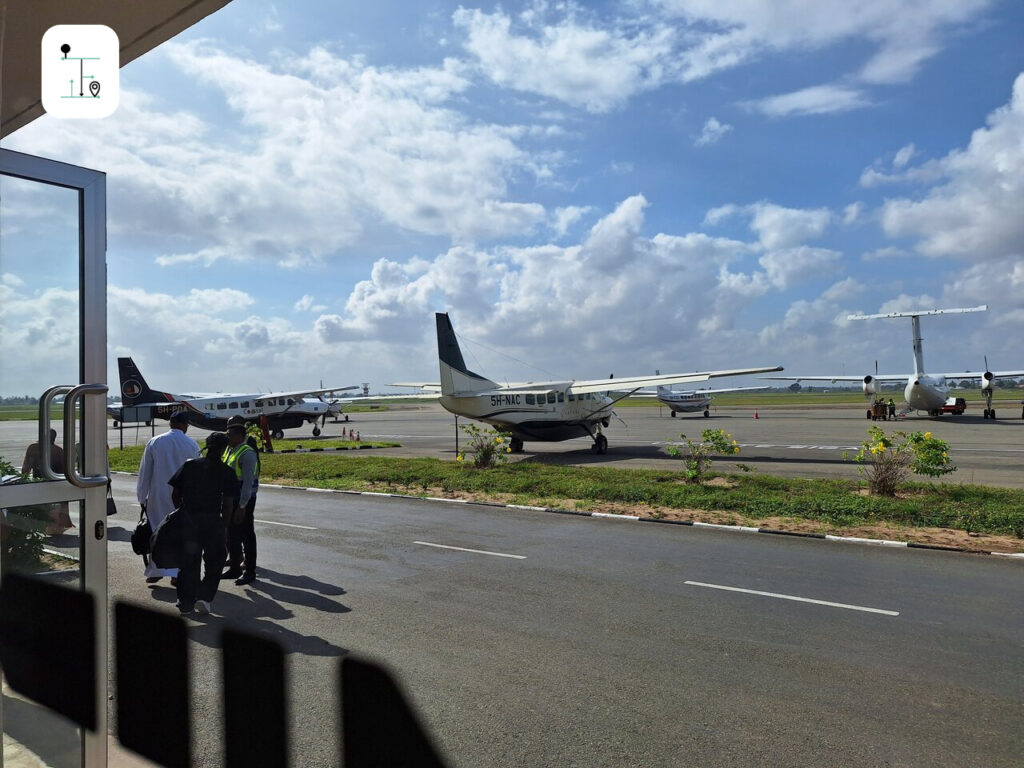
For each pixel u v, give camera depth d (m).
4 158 2.58
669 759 3.76
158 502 7.23
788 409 73.56
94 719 2.82
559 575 7.73
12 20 2.55
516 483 14.34
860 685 4.73
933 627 5.91
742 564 8.19
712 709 4.37
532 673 4.96
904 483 13.48
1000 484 15.03
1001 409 58.38
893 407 45.75
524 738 4.00
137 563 8.38
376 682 4.79
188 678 4.84
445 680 4.83
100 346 2.87
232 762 3.69
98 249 2.86
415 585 7.34
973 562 8.22
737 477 14.59
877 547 9.03
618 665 5.11
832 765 3.69
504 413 23.27
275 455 22.64
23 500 2.59
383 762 3.71
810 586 7.22
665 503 12.34
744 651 5.38
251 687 4.68
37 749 2.78
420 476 15.84
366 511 12.20
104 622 2.85
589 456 23.58
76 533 2.78
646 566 8.11
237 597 6.90
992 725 4.14
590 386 23.58
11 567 2.65
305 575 7.78
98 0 2.51
